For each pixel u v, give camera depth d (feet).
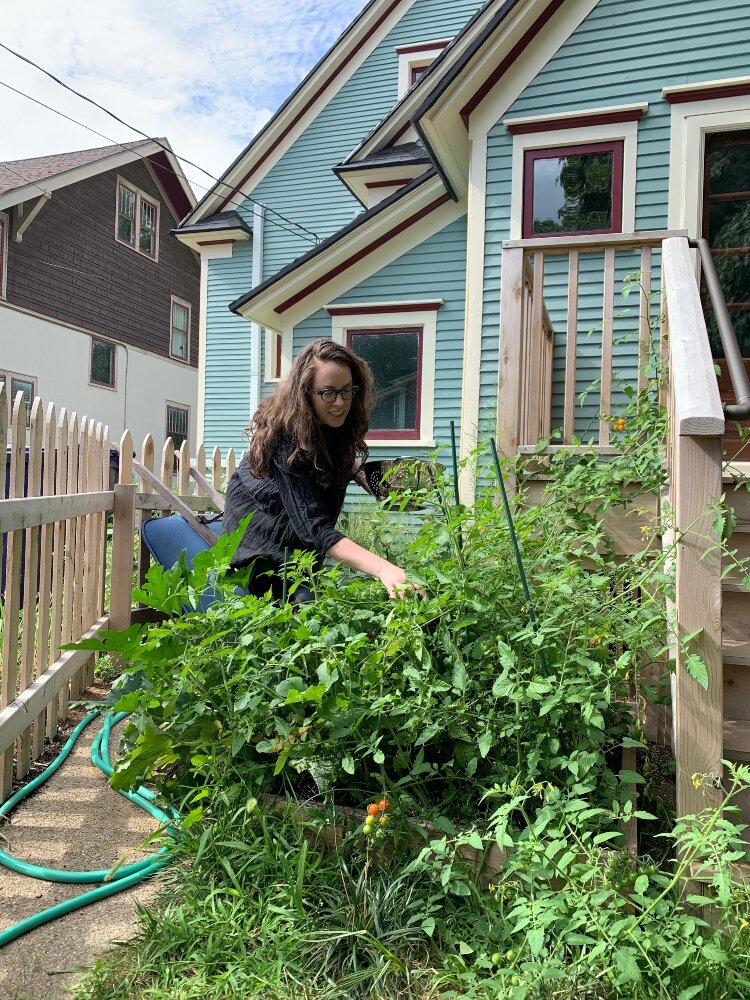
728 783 6.26
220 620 6.61
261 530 8.14
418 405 25.95
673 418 7.55
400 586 6.39
